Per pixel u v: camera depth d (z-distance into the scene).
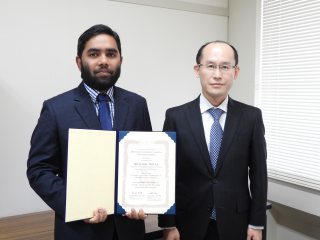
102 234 1.20
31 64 2.06
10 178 2.06
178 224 1.53
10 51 1.99
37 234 1.75
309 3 2.18
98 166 1.18
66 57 2.18
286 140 2.39
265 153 1.50
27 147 2.10
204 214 1.44
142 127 1.39
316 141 2.15
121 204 1.25
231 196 1.43
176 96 2.71
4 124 2.02
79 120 1.23
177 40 2.67
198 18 2.77
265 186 1.47
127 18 2.40
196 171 1.47
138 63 2.49
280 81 2.43
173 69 2.67
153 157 1.28
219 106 1.51
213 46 1.46
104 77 1.25
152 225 1.82
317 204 2.15
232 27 2.89
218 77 1.42
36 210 2.17
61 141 1.22
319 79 2.12
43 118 1.24
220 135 1.48
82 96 1.27
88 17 2.24
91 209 1.16
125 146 1.27
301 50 2.25
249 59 2.71
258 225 1.46
